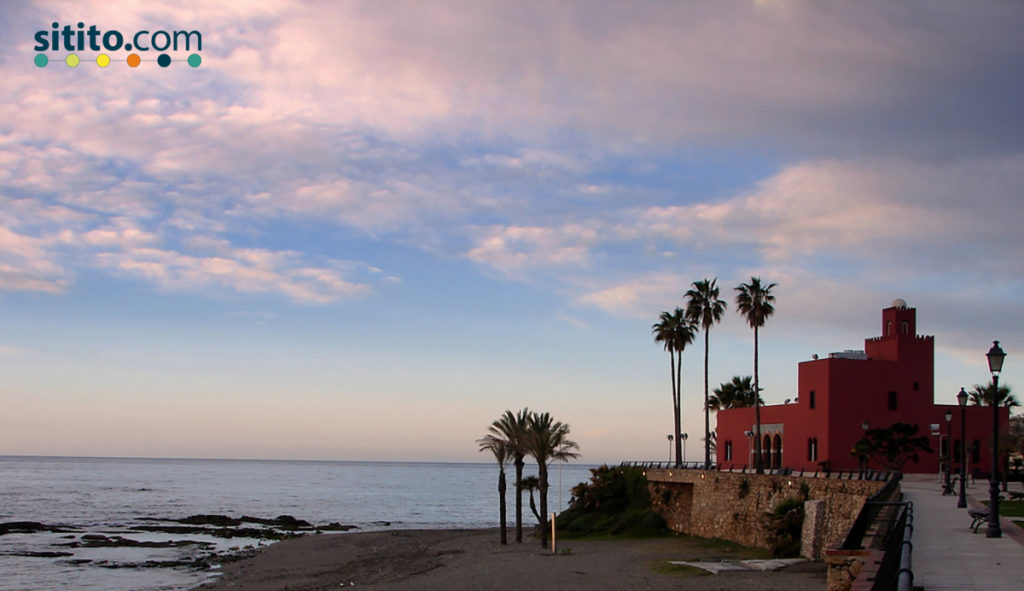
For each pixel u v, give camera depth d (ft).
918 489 159.43
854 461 208.95
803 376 222.48
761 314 232.12
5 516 319.47
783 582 114.21
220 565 191.11
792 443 226.17
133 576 175.01
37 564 192.24
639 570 137.08
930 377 217.15
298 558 200.54
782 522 140.97
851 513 123.75
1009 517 102.99
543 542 183.83
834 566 67.31
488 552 182.50
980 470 212.43
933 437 214.28
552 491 625.41
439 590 132.87
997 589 53.57
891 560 47.06
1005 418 216.54
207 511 368.68
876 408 212.84
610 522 204.85
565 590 123.03
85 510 358.43
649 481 207.10
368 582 152.46
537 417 192.54
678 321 268.82
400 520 344.69
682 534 186.19
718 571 125.80
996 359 83.97
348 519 346.95
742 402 315.37
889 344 219.82
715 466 236.84
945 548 72.90
